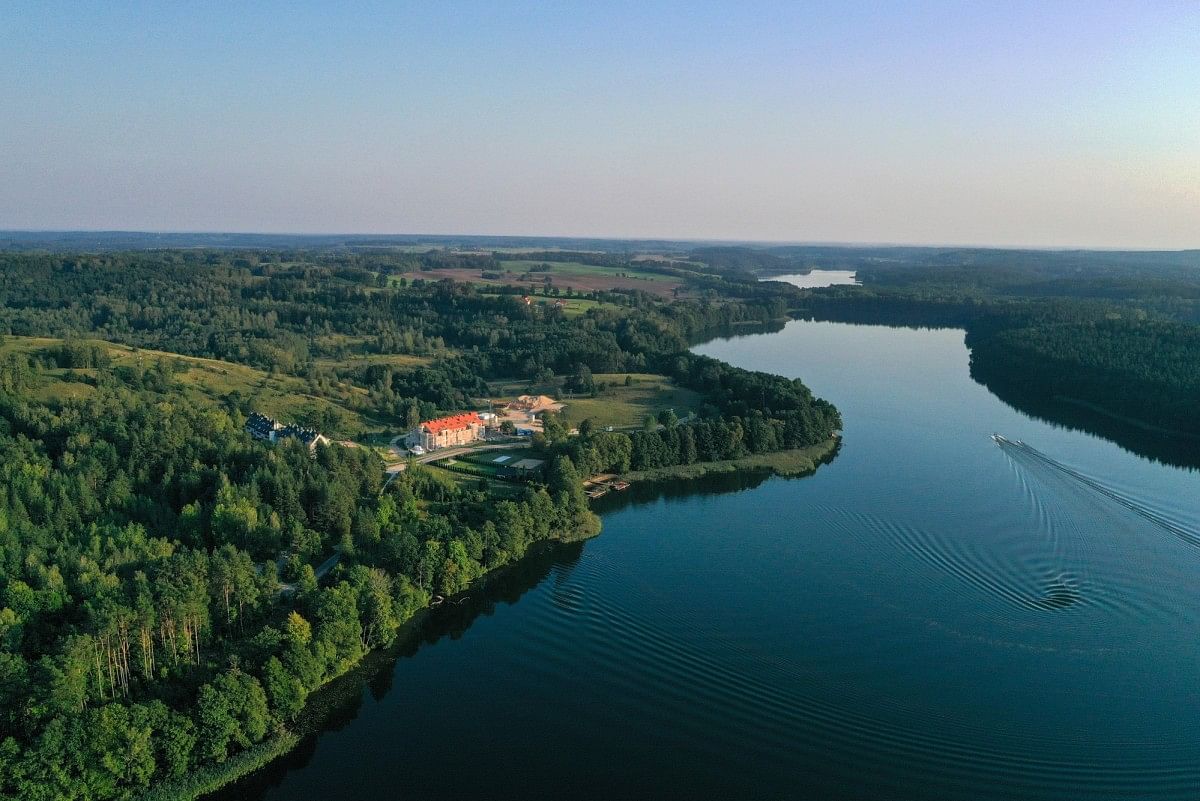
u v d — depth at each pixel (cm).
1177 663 10888
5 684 8756
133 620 9719
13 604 10244
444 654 11588
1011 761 9044
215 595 11012
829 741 9469
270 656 10062
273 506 14600
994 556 14238
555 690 10662
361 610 11600
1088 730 9556
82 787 8206
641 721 9975
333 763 9350
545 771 9131
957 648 11306
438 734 9825
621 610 12638
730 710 10081
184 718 8962
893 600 12794
